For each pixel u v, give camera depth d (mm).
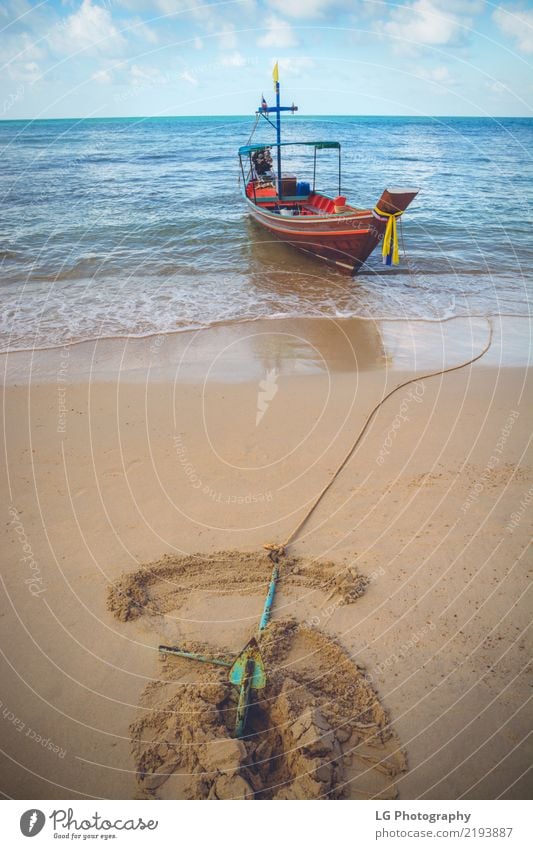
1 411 6965
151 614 4199
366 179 26375
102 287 11672
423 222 17625
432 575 4480
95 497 5445
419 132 56219
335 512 5227
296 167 30422
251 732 3348
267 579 4496
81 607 4242
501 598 4270
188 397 7391
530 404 7230
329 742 3236
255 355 8711
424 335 9594
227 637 3998
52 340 9078
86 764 3213
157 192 21859
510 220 17828
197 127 59812
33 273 12398
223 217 17797
